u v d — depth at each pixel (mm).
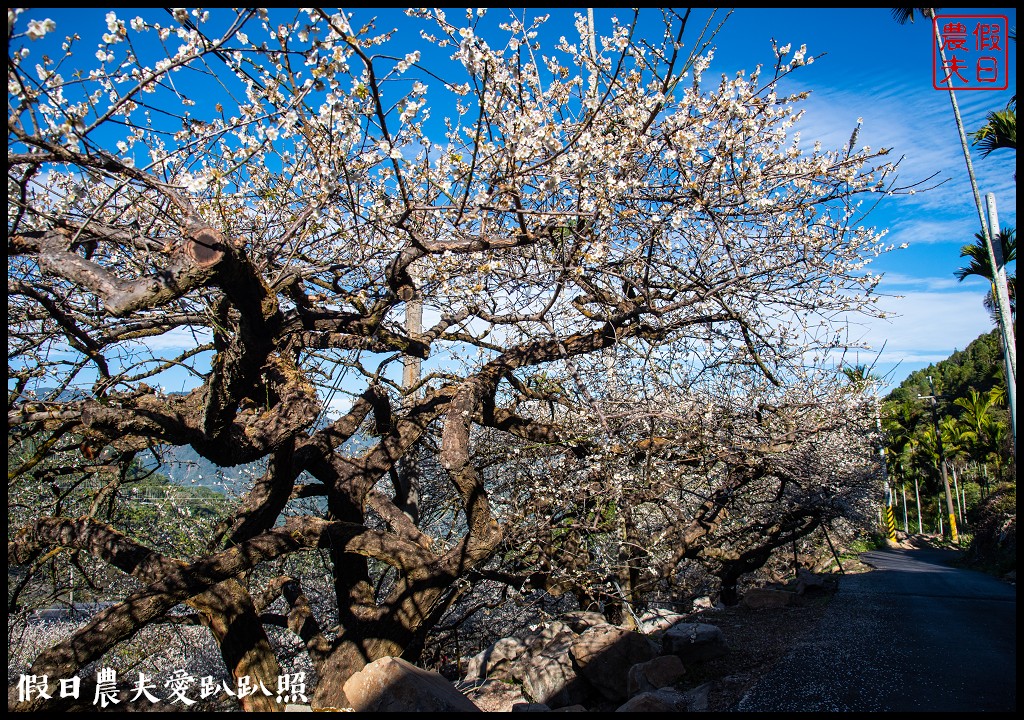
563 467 6559
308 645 5348
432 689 4203
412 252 4906
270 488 5285
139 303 3244
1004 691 4953
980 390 49281
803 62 4672
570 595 9117
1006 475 32438
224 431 3973
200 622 5312
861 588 12633
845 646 6547
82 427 4375
